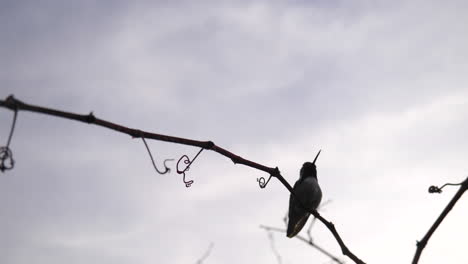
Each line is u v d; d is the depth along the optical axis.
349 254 3.21
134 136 2.91
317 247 3.05
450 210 2.68
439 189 2.94
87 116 2.61
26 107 2.36
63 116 2.52
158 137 3.04
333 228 3.35
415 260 2.69
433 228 2.71
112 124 2.76
